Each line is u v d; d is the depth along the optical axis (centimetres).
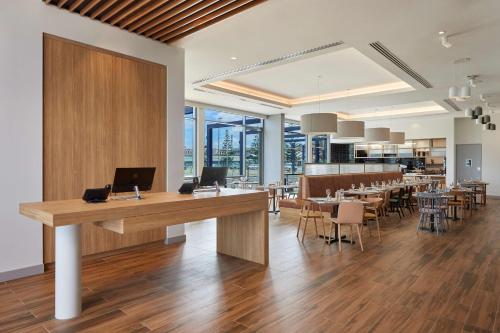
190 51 603
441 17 445
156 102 555
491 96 940
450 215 879
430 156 1414
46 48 429
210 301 341
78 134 459
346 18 455
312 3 415
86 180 467
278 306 329
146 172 388
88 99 470
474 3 407
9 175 395
